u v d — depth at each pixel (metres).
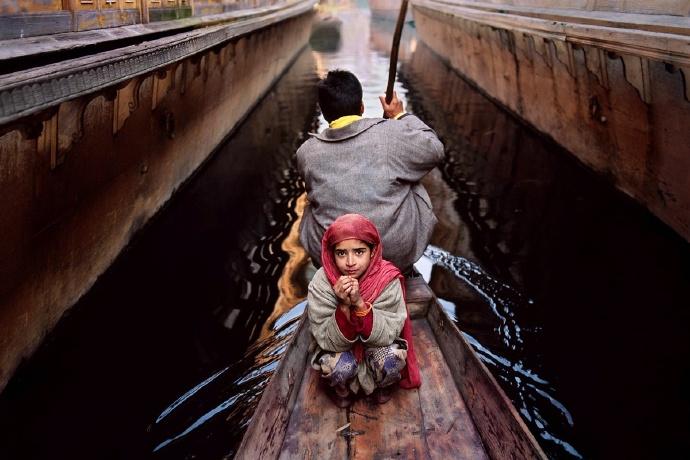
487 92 11.27
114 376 3.22
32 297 3.27
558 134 7.41
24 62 2.77
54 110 2.93
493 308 3.78
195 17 6.54
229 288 4.13
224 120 7.95
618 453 2.64
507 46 9.00
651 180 5.05
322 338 2.29
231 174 6.71
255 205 5.75
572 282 4.10
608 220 5.19
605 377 3.14
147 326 3.69
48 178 3.24
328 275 2.26
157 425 2.85
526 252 4.57
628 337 3.48
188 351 3.43
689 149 4.27
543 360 3.27
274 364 3.21
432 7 16.39
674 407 2.93
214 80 6.99
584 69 5.89
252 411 2.87
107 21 4.09
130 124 4.40
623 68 4.86
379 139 2.79
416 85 12.70
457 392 2.42
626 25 4.84
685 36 3.83
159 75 4.75
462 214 5.39
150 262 4.54
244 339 3.52
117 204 4.39
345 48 20.50
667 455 2.63
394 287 2.31
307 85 12.93
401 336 2.43
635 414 2.88
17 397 3.05
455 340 2.55
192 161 6.46
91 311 3.87
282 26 13.33
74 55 3.31
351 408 2.36
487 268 4.30
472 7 11.55
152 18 5.14
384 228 2.75
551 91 7.35
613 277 4.16
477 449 2.13
